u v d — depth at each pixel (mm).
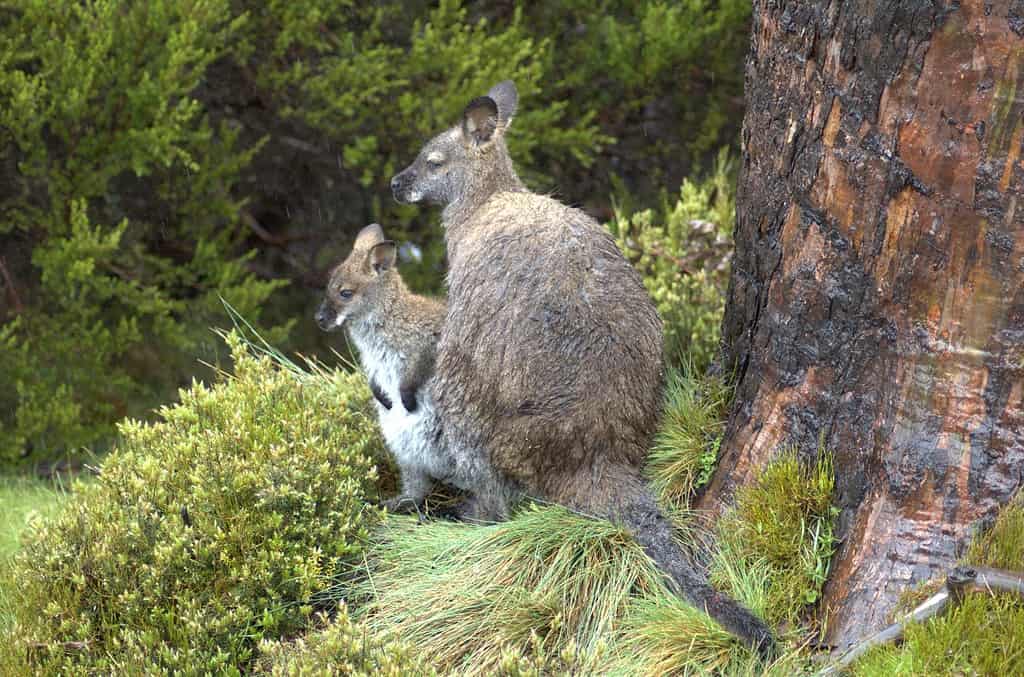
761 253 7539
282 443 8133
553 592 7176
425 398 8430
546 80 16062
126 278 14508
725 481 7566
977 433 6449
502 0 16484
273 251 17922
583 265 7688
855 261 6754
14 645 7219
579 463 7566
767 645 6457
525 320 7539
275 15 14586
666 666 6605
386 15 15586
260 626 7312
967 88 6129
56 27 13281
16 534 9406
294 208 17375
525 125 14898
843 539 6871
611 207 16984
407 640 6914
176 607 7273
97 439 13867
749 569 7117
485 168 9109
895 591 6504
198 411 8789
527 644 6965
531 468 7664
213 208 14820
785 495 7039
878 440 6734
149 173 13211
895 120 6387
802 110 6977
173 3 13547
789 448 7219
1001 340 6344
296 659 6586
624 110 16562
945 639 5980
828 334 6977
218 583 7355
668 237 11031
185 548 7410
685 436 8039
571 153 16594
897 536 6586
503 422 7645
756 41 7547
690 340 9398
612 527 7387
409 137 15203
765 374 7402
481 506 8117
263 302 16922
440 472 8531
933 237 6383
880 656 6141
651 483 7867
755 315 7684
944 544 6492
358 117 15070
